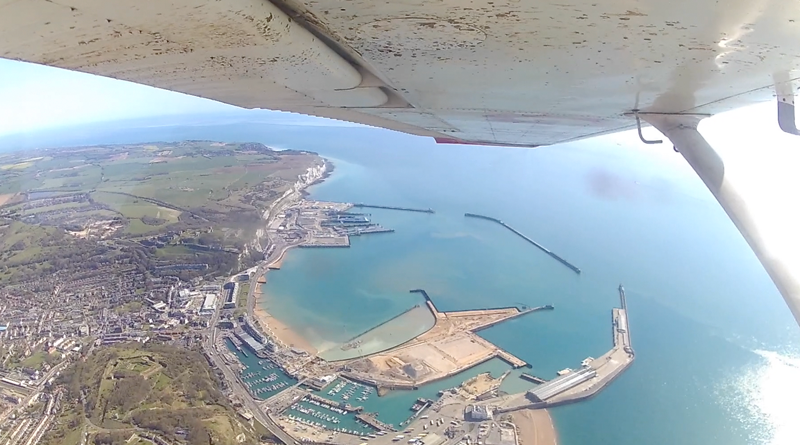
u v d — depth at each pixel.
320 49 3.51
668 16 2.36
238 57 3.30
